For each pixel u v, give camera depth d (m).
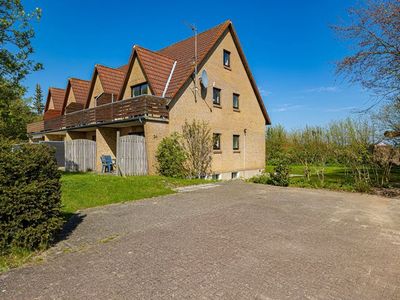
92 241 5.29
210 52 19.48
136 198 9.48
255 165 23.95
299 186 12.64
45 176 5.03
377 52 10.70
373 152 13.50
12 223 4.55
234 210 7.71
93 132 23.64
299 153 21.41
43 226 4.86
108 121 17.38
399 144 14.52
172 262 4.29
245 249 4.82
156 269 4.05
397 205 8.61
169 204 8.57
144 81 18.61
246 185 13.07
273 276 3.83
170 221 6.62
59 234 5.70
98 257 4.52
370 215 7.30
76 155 19.28
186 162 16.75
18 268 4.15
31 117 35.81
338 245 5.05
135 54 19.11
